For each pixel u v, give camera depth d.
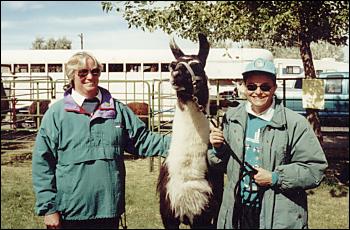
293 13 6.19
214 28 6.68
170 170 3.28
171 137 3.39
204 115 3.34
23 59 17.06
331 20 6.83
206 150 3.26
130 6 6.64
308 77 7.60
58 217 2.89
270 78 2.63
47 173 2.88
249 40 7.21
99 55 16.67
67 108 2.87
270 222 2.64
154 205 6.04
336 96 12.71
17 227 5.12
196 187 3.20
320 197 6.32
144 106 11.55
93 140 2.86
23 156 10.29
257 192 2.68
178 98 3.33
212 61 14.60
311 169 2.60
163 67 16.44
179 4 6.35
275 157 2.63
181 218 3.26
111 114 2.93
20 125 14.45
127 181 7.61
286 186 2.59
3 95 12.36
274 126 2.64
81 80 2.88
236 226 2.73
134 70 16.61
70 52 16.91
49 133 2.85
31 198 6.39
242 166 2.72
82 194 2.83
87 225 2.91
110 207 2.89
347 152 9.41
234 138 2.75
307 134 2.62
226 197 2.80
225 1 6.18
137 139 3.22
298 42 7.61
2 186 7.10
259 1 6.14
